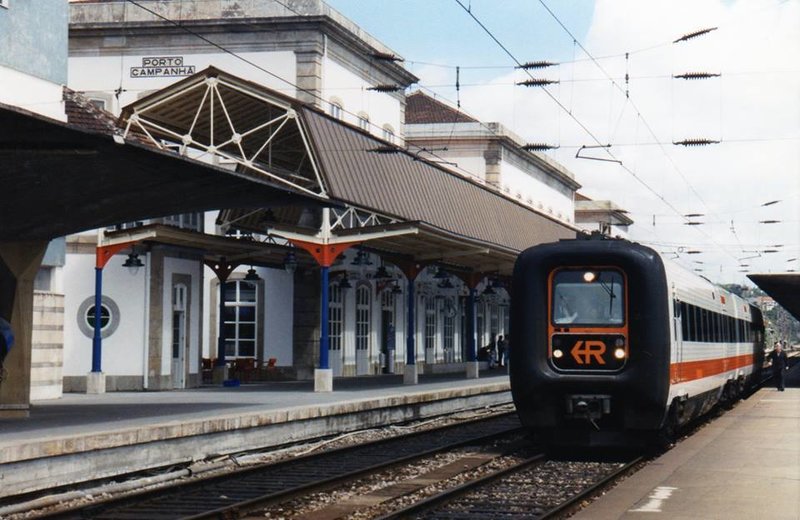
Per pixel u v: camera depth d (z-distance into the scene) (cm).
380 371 3828
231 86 2548
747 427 2070
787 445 1698
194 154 2977
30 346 1759
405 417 2333
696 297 1980
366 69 3703
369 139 2870
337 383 3058
